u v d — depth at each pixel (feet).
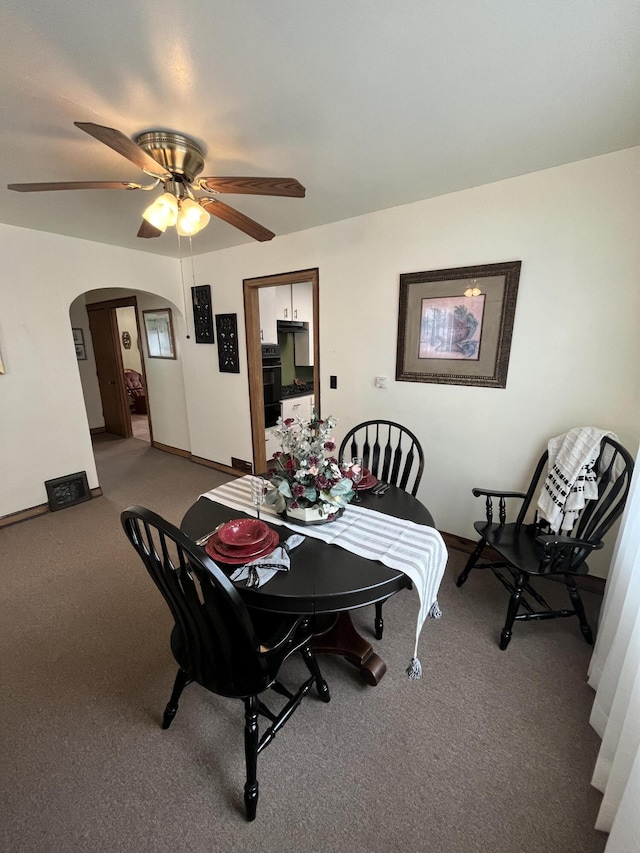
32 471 10.16
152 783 4.06
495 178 6.72
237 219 5.99
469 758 4.29
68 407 10.69
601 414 6.59
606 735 3.84
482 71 4.00
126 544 8.84
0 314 9.25
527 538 6.48
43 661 5.60
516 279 6.89
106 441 18.02
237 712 4.86
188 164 5.46
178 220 5.69
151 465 14.40
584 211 6.18
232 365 12.32
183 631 3.85
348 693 5.11
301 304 15.78
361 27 3.40
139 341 15.70
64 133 5.06
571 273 6.44
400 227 8.06
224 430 13.29
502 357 7.29
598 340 6.40
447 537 8.81
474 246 7.27
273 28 3.40
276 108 4.59
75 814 3.80
